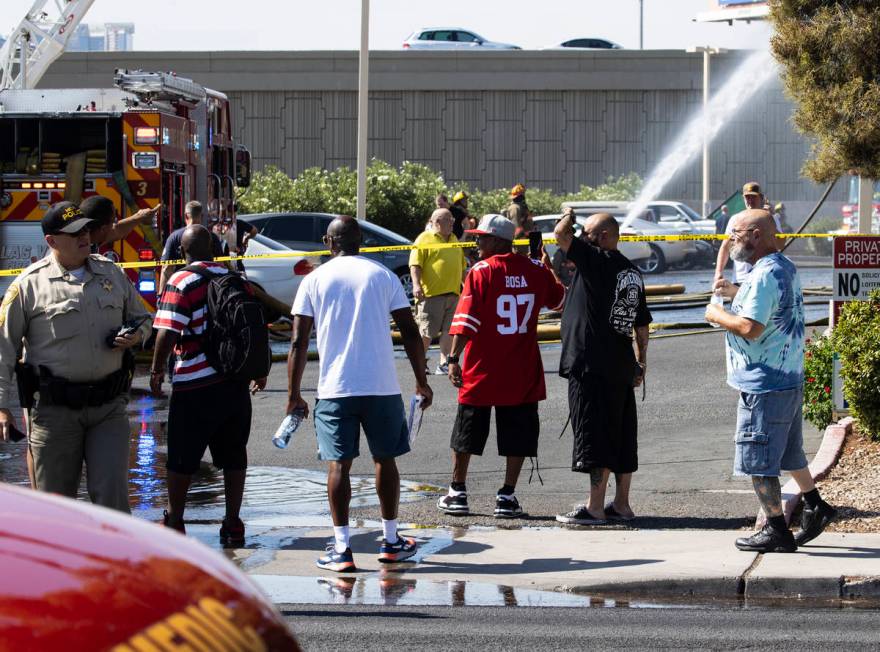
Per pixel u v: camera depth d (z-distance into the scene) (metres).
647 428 29.34
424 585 17.03
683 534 19.61
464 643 14.44
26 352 15.66
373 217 85.19
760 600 16.75
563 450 27.75
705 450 26.73
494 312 20.89
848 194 111.31
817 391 25.91
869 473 22.61
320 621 15.35
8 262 39.38
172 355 36.38
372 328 17.89
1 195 39.31
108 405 15.80
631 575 17.14
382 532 20.08
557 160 113.44
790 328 17.98
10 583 6.13
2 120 39.44
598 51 112.44
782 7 29.34
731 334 18.25
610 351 20.38
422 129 113.19
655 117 112.69
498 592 16.75
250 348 18.34
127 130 38.97
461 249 37.00
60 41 56.06
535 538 19.58
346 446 17.78
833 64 28.58
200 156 44.34
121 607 6.04
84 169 39.19
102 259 15.91
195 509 21.95
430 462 26.42
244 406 18.80
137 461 26.25
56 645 5.69
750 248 18.00
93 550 6.67
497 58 112.69
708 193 108.19
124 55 111.00
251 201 84.69
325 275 18.02
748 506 21.67
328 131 112.75
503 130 113.31
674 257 78.00
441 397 34.00
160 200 39.22
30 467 15.91
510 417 21.11
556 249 57.28
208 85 111.88
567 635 14.80
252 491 23.66
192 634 6.04
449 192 106.12
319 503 22.53
